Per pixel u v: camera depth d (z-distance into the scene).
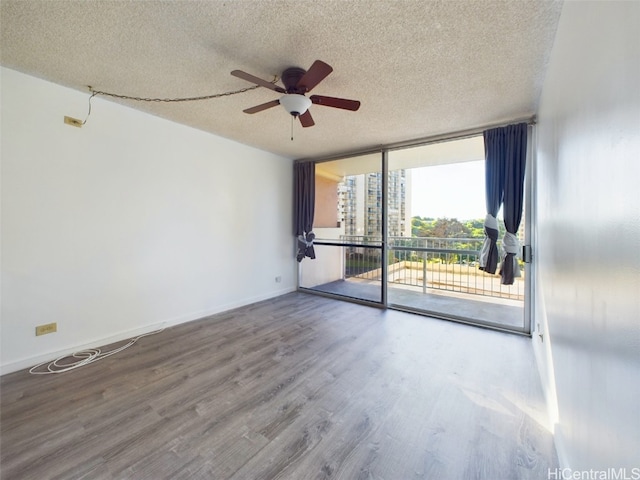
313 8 1.49
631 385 0.64
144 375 2.14
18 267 2.18
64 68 2.10
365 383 2.03
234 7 1.49
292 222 4.86
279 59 1.95
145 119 2.91
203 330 3.06
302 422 1.63
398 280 4.70
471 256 4.09
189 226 3.34
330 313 3.67
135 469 1.31
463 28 1.62
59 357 2.38
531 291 2.88
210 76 2.20
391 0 1.43
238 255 3.94
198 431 1.56
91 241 2.56
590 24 0.96
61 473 1.29
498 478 1.27
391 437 1.52
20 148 2.17
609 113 0.78
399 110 2.71
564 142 1.39
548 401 1.77
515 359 2.39
